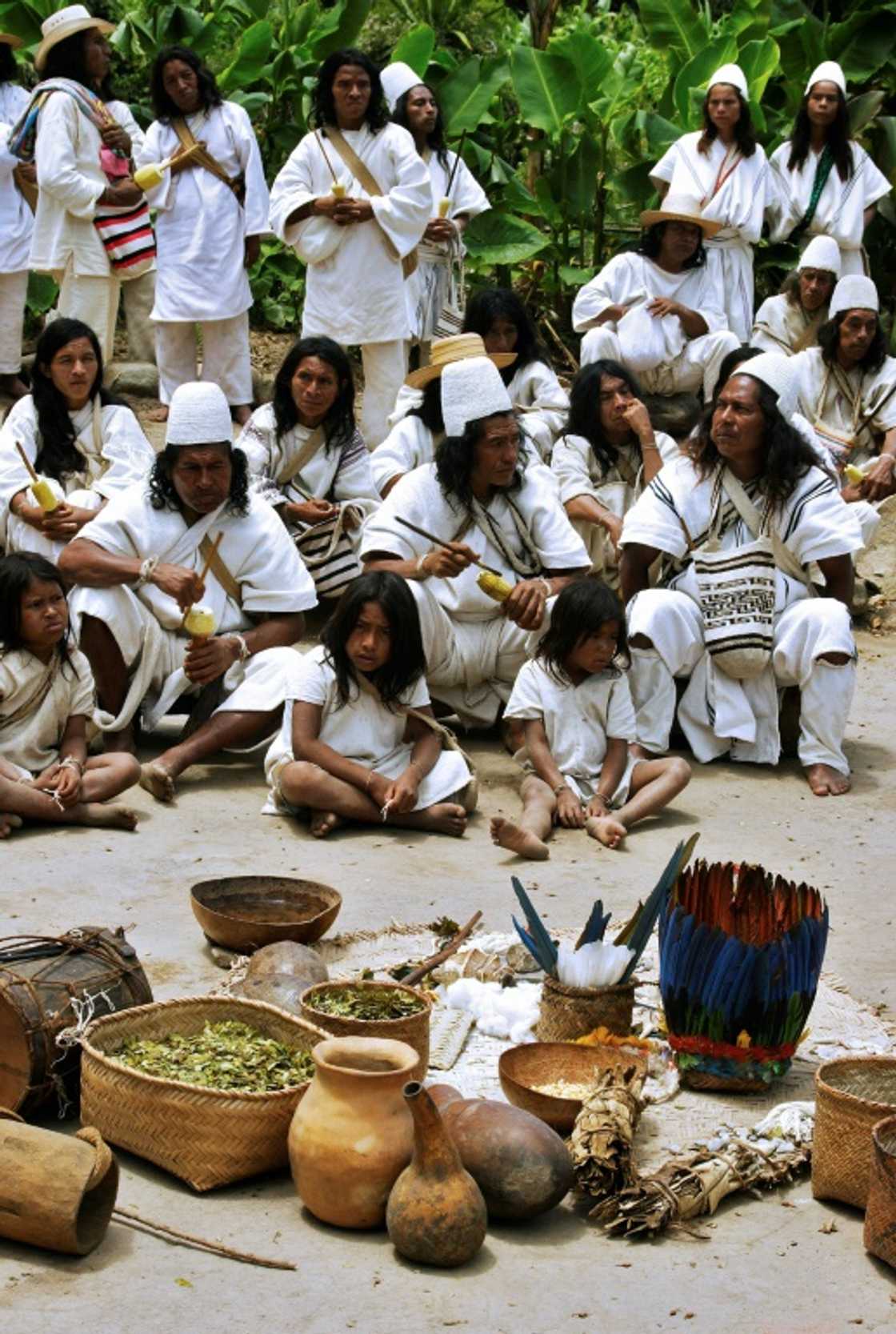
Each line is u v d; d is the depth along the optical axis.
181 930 5.67
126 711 7.34
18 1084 4.35
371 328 11.01
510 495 7.78
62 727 6.87
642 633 7.57
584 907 6.02
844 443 10.31
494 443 7.53
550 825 6.78
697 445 7.86
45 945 4.68
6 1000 4.34
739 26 14.59
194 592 7.21
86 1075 4.27
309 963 4.99
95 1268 3.82
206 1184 4.15
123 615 7.29
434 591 7.70
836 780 7.52
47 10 13.74
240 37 14.61
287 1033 4.47
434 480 7.73
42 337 8.29
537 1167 4.01
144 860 6.32
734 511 7.78
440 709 8.10
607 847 6.66
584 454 8.98
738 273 11.86
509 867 6.42
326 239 10.85
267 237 14.28
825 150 12.55
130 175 11.13
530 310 14.52
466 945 5.49
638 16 16.17
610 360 9.01
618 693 7.09
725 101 11.74
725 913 4.97
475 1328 3.63
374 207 10.73
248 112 14.57
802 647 7.57
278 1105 4.15
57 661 6.74
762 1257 3.99
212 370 11.52
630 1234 4.04
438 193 11.82
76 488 8.38
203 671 7.23
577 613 6.93
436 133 11.81
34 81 14.04
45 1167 3.83
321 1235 4.01
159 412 11.55
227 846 6.52
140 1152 4.21
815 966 4.68
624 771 7.08
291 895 5.65
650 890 6.22
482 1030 5.00
